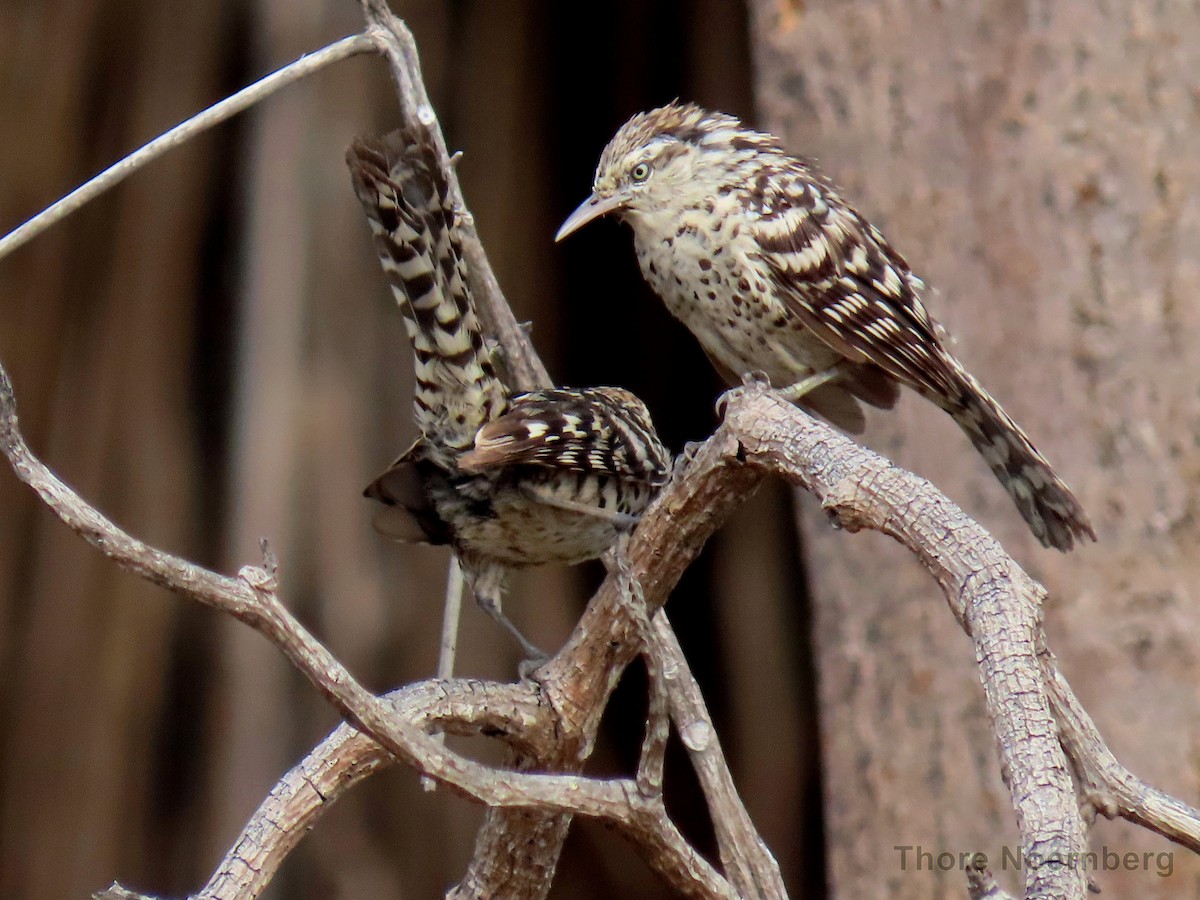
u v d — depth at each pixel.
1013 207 9.80
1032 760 3.93
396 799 13.95
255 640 13.84
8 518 14.24
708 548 15.66
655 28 15.91
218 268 14.61
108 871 13.80
